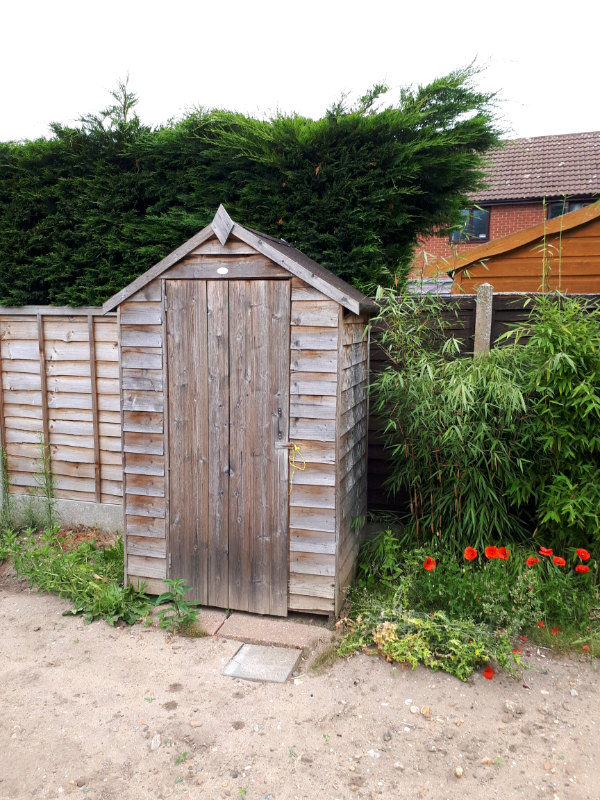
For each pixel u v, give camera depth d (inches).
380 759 109.9
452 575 154.3
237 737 115.7
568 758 109.8
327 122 204.5
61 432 229.8
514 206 593.6
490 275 263.3
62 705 126.0
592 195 558.9
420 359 161.8
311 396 148.5
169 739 115.3
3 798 101.6
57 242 225.8
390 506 202.5
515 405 149.3
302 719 120.8
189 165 221.1
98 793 102.6
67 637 154.2
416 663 134.8
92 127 221.3
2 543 210.8
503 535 171.2
